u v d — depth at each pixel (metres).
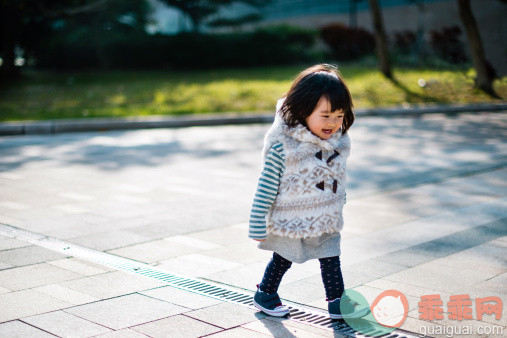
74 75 20.58
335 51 24.89
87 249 4.25
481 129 11.30
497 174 7.12
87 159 8.05
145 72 21.86
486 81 16.86
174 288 3.52
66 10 20.67
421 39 23.44
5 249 4.21
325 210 2.96
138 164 7.71
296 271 3.86
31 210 5.34
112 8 22.20
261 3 29.08
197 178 6.84
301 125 2.93
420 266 3.93
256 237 2.89
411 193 6.14
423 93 16.39
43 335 2.83
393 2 26.16
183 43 22.98
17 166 7.50
